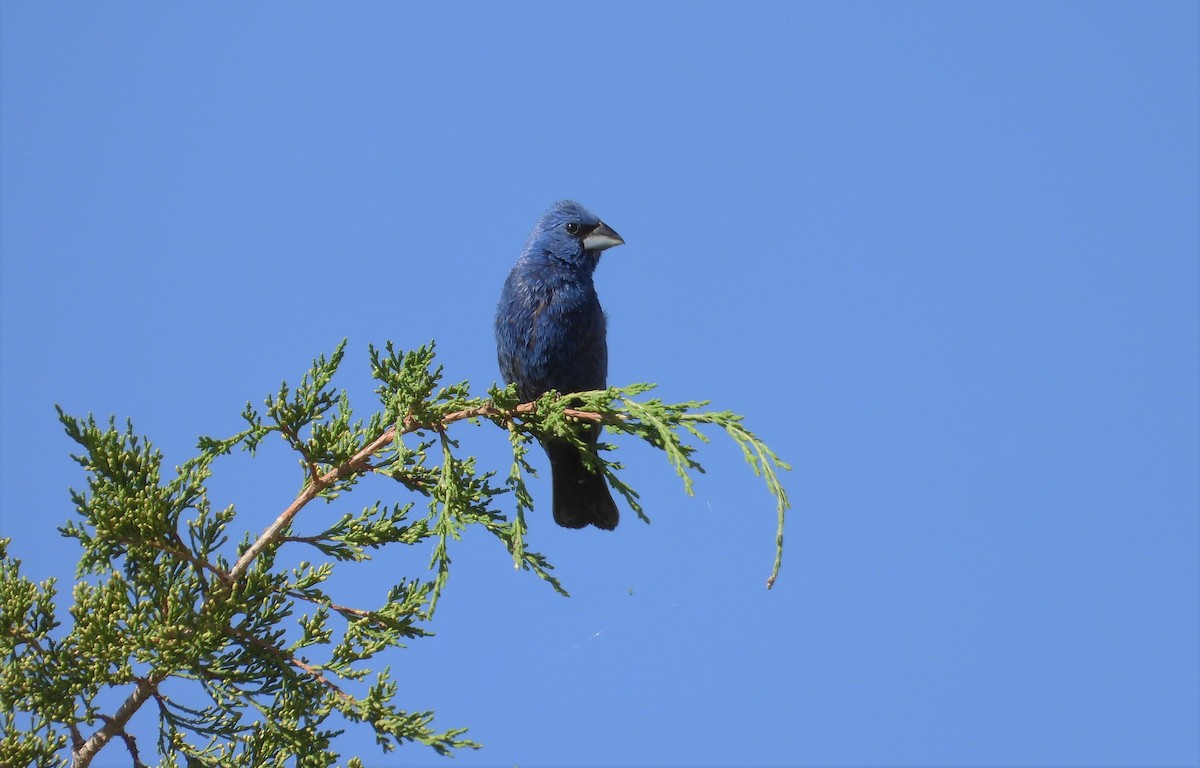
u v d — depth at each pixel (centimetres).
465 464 1133
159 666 979
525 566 1077
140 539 1012
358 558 1102
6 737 992
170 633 981
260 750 1048
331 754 1030
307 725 1030
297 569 1078
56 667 991
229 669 1050
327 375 1127
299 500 1109
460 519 1113
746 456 980
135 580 1023
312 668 1034
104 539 1011
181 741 1055
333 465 1114
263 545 1066
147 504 1009
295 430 1125
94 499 1014
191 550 1037
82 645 973
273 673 1053
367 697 1005
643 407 1055
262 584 1048
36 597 1026
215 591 1036
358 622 1064
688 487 981
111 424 1043
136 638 980
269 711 1030
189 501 1050
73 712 984
